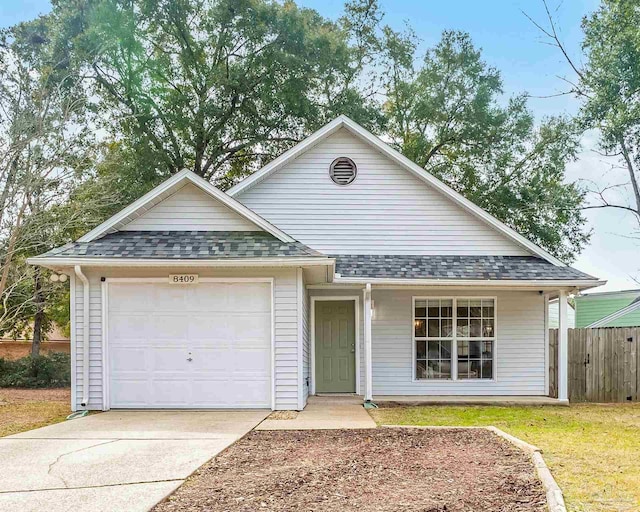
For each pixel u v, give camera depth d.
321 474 5.69
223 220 11.06
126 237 10.70
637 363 13.45
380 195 13.24
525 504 4.71
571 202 20.91
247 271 10.34
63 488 5.18
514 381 13.02
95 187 17.33
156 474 5.67
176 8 21.77
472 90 24.08
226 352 10.30
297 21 21.73
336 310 13.26
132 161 21.20
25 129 15.56
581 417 10.27
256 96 22.03
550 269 12.36
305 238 13.10
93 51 19.73
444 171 23.86
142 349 10.30
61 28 19.70
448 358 13.08
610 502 4.73
